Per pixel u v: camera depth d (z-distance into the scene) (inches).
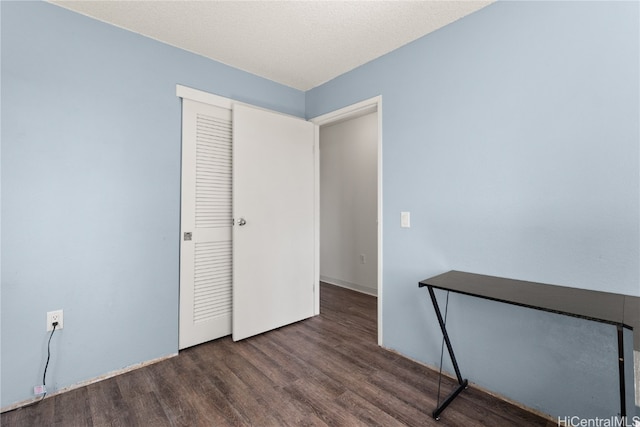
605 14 55.1
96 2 69.3
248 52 92.2
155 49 84.7
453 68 76.5
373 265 151.6
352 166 161.6
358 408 65.2
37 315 67.9
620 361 41.0
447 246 78.2
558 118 60.4
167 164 87.1
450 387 73.2
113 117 77.7
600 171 55.9
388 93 91.9
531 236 64.2
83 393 70.4
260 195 102.7
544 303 49.6
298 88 120.8
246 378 76.5
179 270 89.8
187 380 75.6
